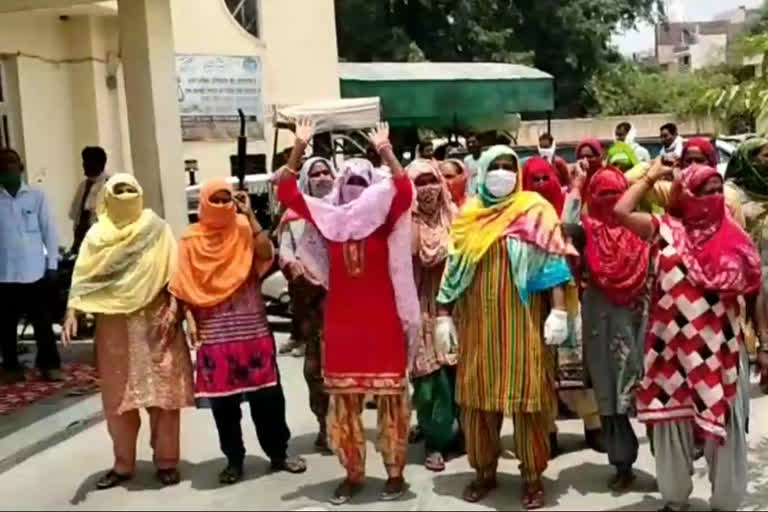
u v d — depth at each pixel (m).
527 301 4.70
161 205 9.03
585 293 5.02
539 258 4.67
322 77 16.77
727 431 4.45
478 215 4.79
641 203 5.30
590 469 5.45
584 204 5.66
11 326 8.13
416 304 4.93
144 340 5.31
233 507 5.04
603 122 28.28
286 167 4.93
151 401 5.29
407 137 18.06
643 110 33.28
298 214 4.95
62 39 12.66
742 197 5.86
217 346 5.21
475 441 4.93
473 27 29.45
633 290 4.83
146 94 8.97
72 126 12.80
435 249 5.34
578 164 6.51
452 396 5.49
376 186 4.86
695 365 4.34
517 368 4.68
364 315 4.90
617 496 5.00
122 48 9.04
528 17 31.19
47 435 6.46
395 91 17.08
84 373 8.32
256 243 5.27
